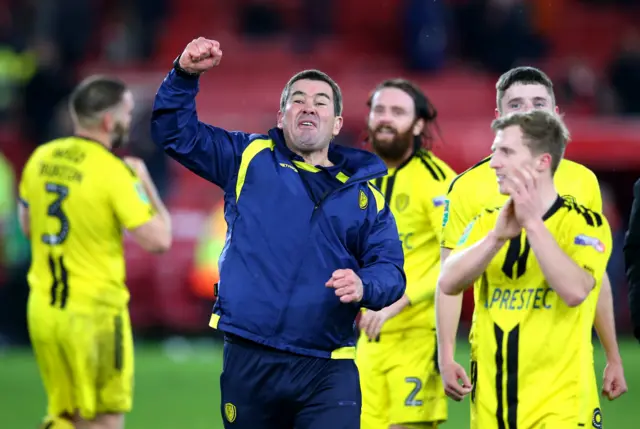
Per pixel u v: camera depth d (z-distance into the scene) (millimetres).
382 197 20172
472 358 19578
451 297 19891
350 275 18500
